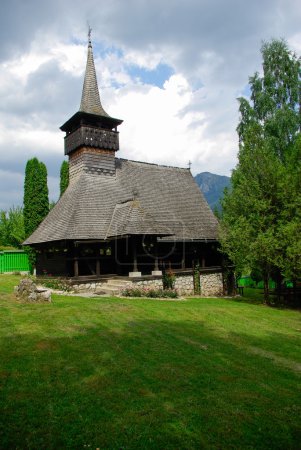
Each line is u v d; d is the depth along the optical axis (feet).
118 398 18.79
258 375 23.22
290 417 18.12
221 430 16.53
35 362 23.08
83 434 15.60
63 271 64.23
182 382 21.20
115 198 71.77
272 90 85.87
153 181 82.53
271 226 55.36
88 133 73.15
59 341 27.48
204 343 29.53
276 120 81.00
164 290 57.88
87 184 70.85
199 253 76.38
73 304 42.47
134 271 59.88
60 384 20.03
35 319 33.99
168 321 36.55
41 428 15.87
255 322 40.09
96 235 62.39
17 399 18.22
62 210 69.46
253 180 57.11
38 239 69.05
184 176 89.97
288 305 58.95
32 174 96.94
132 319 36.29
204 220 79.77
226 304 53.78
